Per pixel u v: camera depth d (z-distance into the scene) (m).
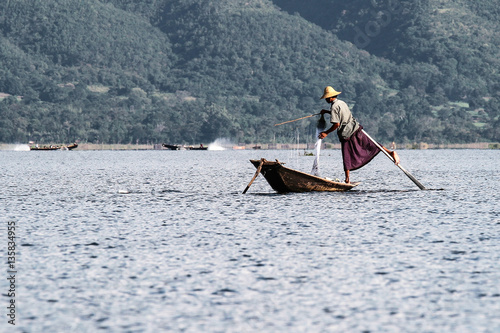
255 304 26.72
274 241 40.34
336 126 64.75
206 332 23.66
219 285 29.48
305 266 33.03
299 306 26.45
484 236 41.69
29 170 159.00
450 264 33.22
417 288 28.83
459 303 26.67
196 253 36.50
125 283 29.89
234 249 37.66
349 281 30.06
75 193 78.50
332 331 23.73
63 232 44.53
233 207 59.31
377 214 53.28
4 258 35.34
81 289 28.94
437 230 44.47
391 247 38.00
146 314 25.56
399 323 24.47
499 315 25.17
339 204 60.69
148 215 54.12
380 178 111.56
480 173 131.62
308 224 47.62
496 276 30.66
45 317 25.30
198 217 52.34
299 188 70.44
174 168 169.75
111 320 24.92
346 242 39.78
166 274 31.50
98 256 35.81
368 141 65.81
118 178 116.25
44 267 33.12
